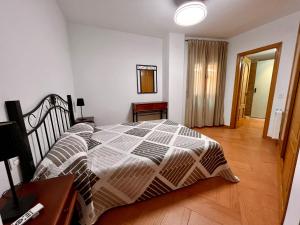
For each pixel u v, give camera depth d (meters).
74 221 1.14
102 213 1.37
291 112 2.16
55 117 1.85
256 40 3.35
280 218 1.33
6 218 0.68
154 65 3.99
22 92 1.15
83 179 1.14
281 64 2.95
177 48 3.71
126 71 3.73
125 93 3.81
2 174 0.87
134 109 3.69
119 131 2.28
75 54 3.24
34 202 0.77
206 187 1.76
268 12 2.65
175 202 1.55
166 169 1.53
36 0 1.50
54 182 0.94
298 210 0.99
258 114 5.45
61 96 2.27
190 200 1.58
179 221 1.35
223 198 1.60
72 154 1.22
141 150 1.64
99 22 3.08
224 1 2.30
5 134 0.61
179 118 4.07
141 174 1.43
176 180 1.61
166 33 3.66
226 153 2.66
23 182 1.03
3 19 0.97
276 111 2.96
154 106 3.81
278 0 2.29
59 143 1.38
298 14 2.63
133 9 2.56
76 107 3.38
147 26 3.26
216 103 4.21
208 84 4.09
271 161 2.38
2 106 0.91
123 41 3.59
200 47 3.90
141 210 1.45
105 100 3.64
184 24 2.48
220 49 3.97
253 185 1.81
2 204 0.78
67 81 2.75
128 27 3.32
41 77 1.53
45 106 1.57
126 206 1.49
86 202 1.13
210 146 1.75
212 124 4.30
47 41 1.77
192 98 4.08
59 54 2.29
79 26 3.18
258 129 4.05
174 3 2.38
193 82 4.00
